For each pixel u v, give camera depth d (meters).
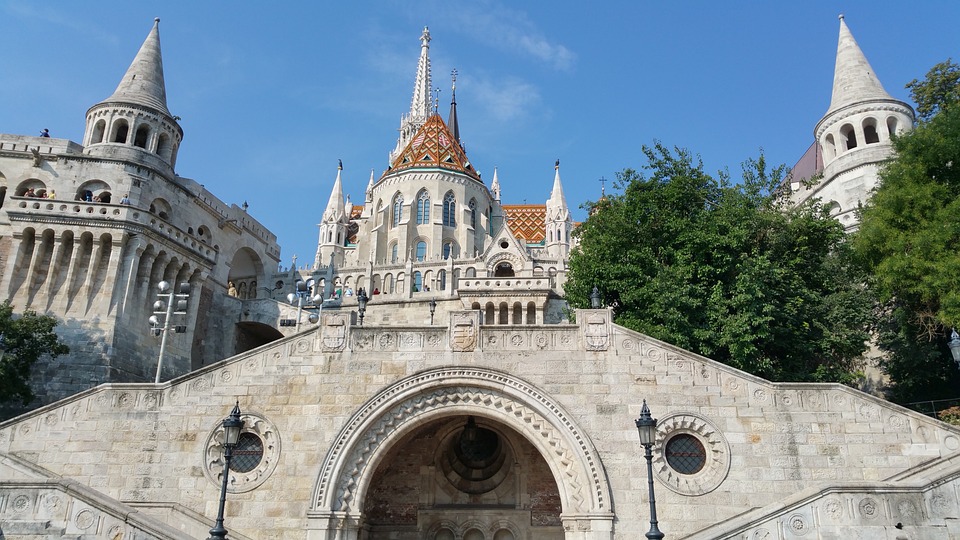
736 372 23.09
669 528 21.55
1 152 48.47
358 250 83.19
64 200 43.91
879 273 29.12
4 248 44.97
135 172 49.91
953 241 26.92
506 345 24.06
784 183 33.66
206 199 57.41
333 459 22.91
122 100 51.88
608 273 30.77
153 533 18.47
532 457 27.42
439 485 27.66
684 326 27.36
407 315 53.75
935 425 21.77
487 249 72.12
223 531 17.16
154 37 57.16
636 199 31.92
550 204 85.69
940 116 30.92
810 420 22.38
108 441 23.33
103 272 43.00
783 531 18.72
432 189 82.00
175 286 47.81
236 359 24.23
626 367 23.45
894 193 29.89
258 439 23.61
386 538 26.98
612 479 22.19
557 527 26.47
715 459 22.31
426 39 130.88
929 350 30.69
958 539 18.17
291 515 22.38
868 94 54.25
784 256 29.89
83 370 39.75
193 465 23.05
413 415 23.81
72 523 18.86
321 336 24.44
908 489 18.77
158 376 31.39
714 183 32.59
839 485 18.88
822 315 29.45
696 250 29.31
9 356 32.44
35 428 23.50
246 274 67.50
